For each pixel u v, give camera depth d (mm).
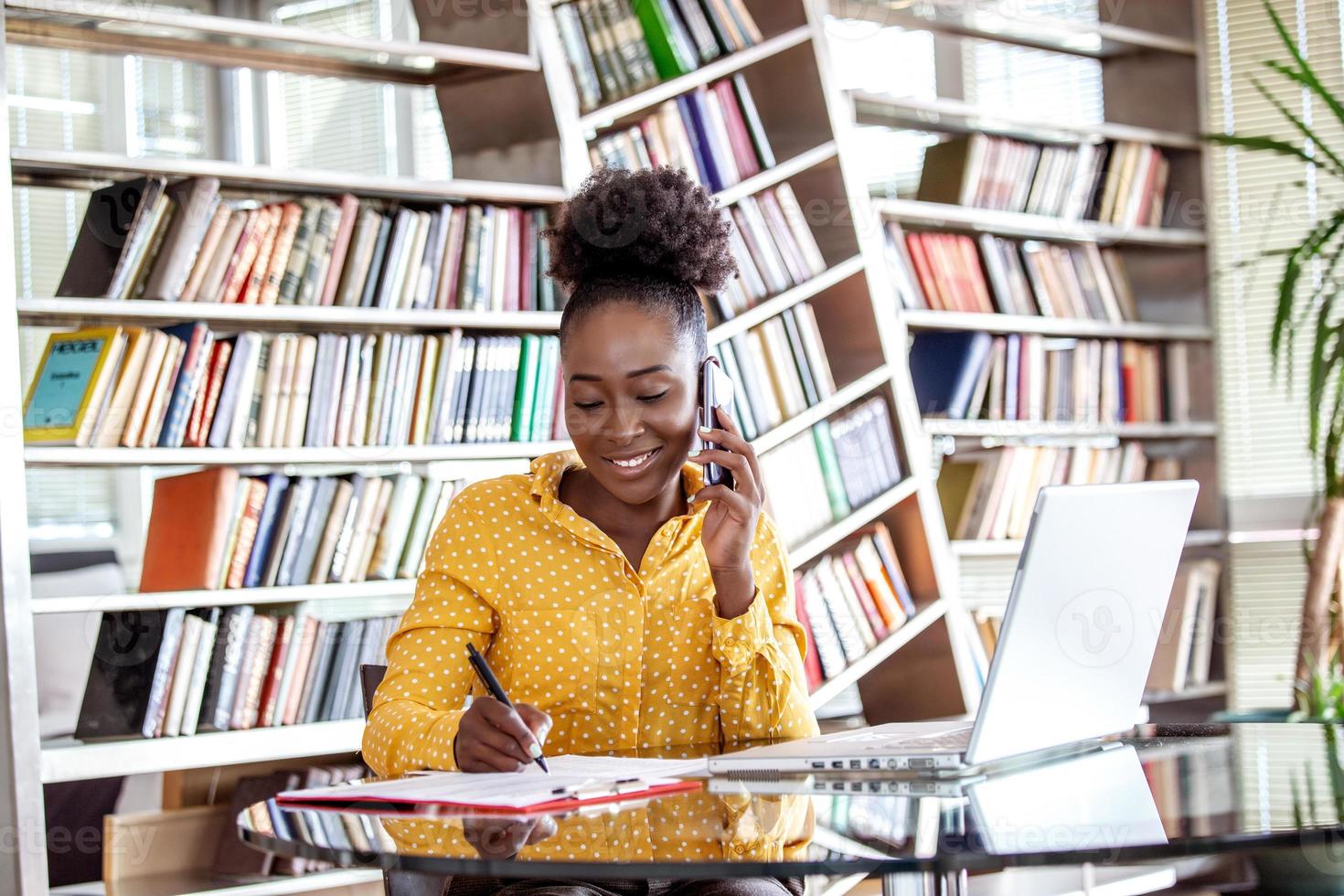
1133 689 1294
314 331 2691
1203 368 3887
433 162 4652
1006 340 3510
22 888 2193
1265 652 3887
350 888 2555
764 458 2926
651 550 1427
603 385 1372
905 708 3244
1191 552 3822
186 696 2475
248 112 4664
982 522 3439
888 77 3871
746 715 1416
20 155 2283
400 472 2848
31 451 2264
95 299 2375
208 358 2506
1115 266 3844
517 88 2859
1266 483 3992
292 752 2557
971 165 3490
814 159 3121
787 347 3029
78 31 2490
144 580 2633
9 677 2203
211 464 2578
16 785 2201
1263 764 1197
